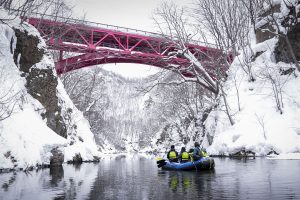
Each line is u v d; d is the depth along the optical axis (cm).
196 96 4472
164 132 7288
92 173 1404
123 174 1360
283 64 3019
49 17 3000
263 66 3133
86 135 2584
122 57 4116
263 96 2903
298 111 2625
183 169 1466
